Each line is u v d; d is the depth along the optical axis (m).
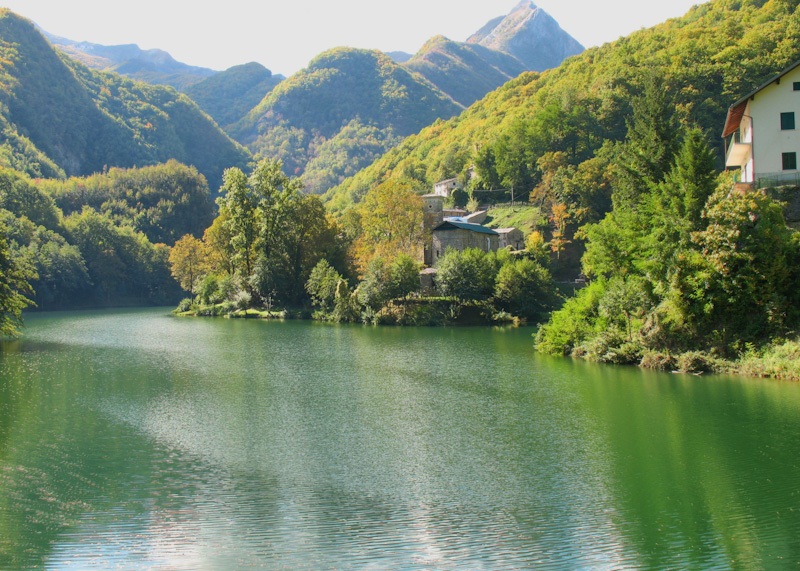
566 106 193.25
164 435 39.25
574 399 47.84
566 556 23.86
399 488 30.53
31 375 59.25
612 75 193.25
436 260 139.50
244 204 137.00
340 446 37.00
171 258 163.12
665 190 64.38
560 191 153.75
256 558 23.83
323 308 124.31
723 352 56.50
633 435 38.53
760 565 23.12
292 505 28.52
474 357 69.88
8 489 30.45
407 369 62.31
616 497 29.19
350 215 178.75
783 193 63.38
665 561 23.42
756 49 168.25
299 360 68.75
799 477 31.17
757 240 55.56
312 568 23.06
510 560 23.55
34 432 39.94
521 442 37.50
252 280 132.00
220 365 65.50
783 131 66.06
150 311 159.50
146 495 29.70
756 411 42.88
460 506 28.36
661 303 61.31
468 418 42.88
